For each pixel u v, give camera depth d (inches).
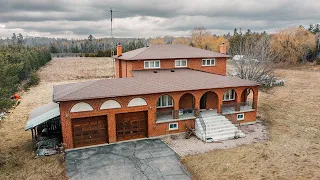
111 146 904.3
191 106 1120.2
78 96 847.7
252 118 1129.4
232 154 831.7
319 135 1004.6
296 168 745.0
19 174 717.9
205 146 895.1
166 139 959.6
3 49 2861.7
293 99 1640.0
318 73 2829.7
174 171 732.7
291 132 1032.8
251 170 735.1
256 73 1533.0
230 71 2251.5
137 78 1049.5
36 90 1975.9
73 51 6732.3
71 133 869.8
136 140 953.5
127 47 5354.3
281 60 3435.0
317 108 1417.3
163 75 1125.7
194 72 1208.2
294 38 3447.3
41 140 885.8
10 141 960.9
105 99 885.8
